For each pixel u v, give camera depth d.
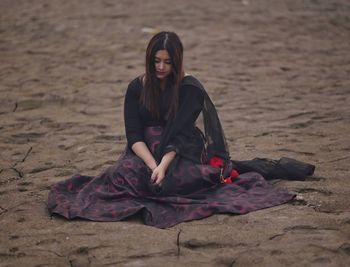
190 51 18.73
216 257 6.25
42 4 28.28
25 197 8.20
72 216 7.29
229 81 15.30
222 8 26.25
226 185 7.95
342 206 7.46
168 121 7.84
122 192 7.62
